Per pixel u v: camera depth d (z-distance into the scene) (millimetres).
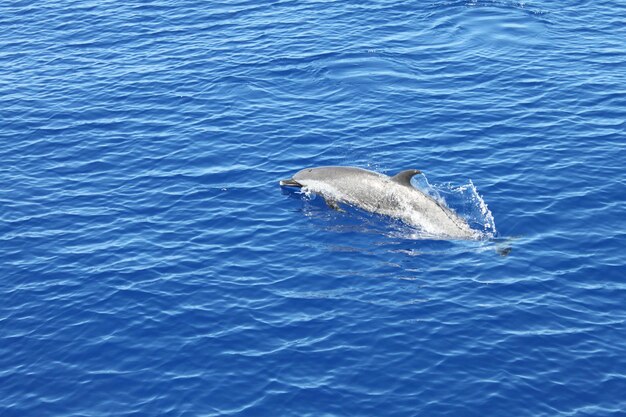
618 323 23531
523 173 31047
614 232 27516
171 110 36906
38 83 39875
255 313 24344
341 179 30125
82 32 45375
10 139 35156
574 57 40344
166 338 23484
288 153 33156
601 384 21422
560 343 22797
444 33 43344
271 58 41156
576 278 25438
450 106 36219
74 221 29344
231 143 34000
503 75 38812
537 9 45844
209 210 29719
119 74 40375
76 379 22188
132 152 33781
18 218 29594
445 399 21016
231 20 45969
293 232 28328
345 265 26500
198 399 21266
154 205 30141
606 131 33719
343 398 21125
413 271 26109
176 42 43594
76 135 35281
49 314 24625
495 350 22594
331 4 47438
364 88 38000
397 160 32250
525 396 21062
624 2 46688
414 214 28609
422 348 22750
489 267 26109
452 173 31188
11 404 21453
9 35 45406
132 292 25406
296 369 22141
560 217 28422
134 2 49156
